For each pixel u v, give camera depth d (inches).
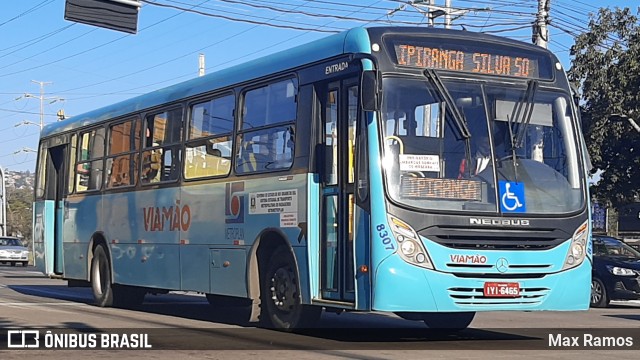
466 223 376.2
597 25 1047.6
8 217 3801.7
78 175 675.4
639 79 1011.3
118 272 603.2
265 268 454.0
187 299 741.3
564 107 414.9
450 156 383.9
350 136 396.2
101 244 632.4
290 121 434.3
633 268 732.7
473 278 374.3
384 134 377.4
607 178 1099.3
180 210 523.8
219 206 484.1
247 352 374.0
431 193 377.4
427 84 389.4
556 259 389.7
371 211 374.0
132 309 623.5
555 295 388.2
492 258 378.0
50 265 711.1
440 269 370.6
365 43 389.1
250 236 454.6
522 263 382.6
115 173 615.5
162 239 543.2
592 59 1041.5
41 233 724.7
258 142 458.0
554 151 406.6
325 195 410.3
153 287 553.9
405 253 368.5
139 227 573.9
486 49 404.8
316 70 419.5
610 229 1684.3
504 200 385.4
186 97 531.2
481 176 385.7
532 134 402.6
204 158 505.7
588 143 1053.2
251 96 469.1
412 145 380.5
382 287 367.6
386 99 380.8
